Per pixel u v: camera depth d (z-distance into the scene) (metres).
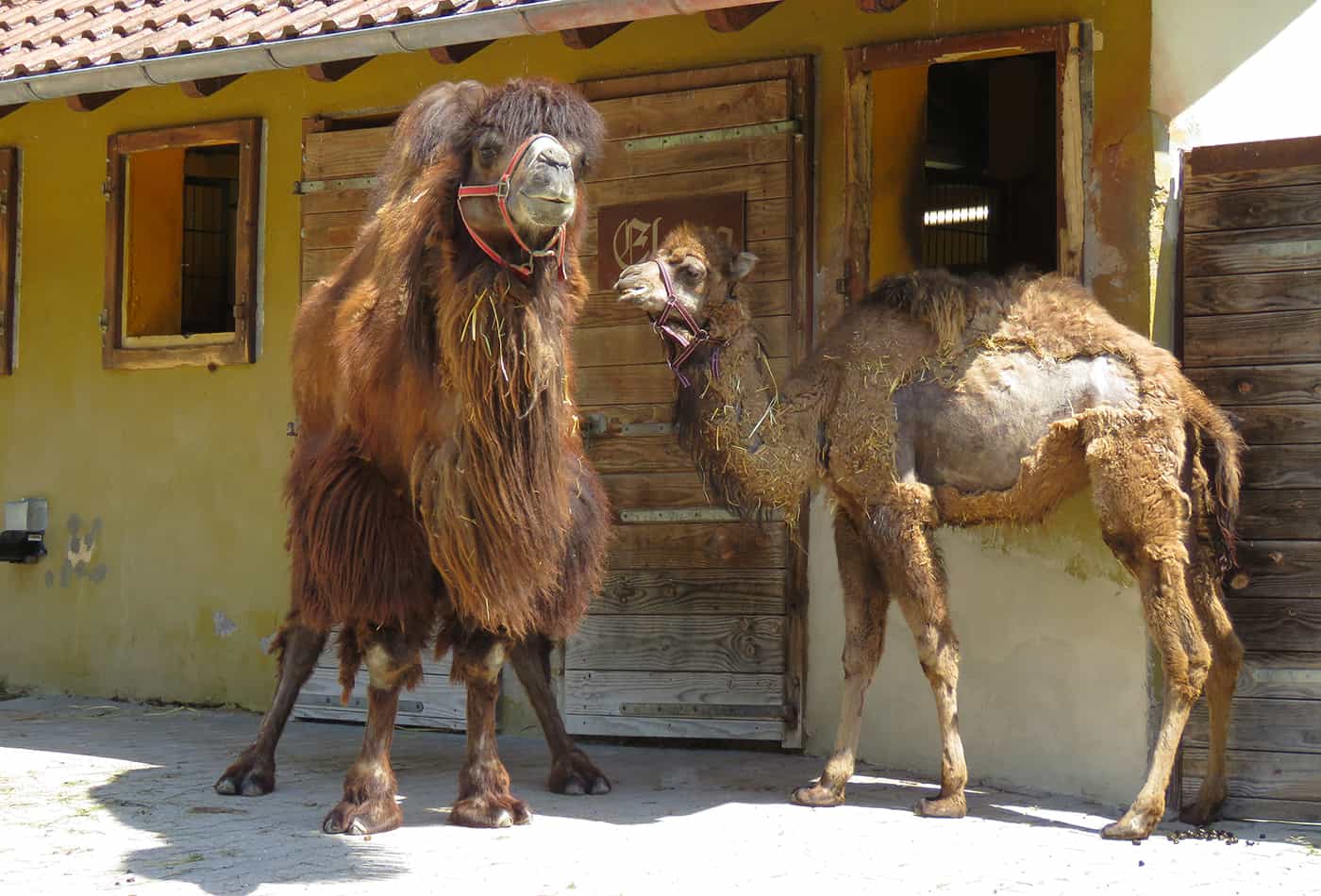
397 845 5.02
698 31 7.55
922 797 6.25
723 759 7.11
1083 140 6.45
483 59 8.12
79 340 9.25
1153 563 5.64
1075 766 6.34
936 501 5.96
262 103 8.64
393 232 5.14
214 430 8.70
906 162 7.96
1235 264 6.14
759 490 5.95
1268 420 6.05
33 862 4.76
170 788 6.11
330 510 5.02
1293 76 7.00
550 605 5.45
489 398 4.63
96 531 9.12
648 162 7.56
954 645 5.85
